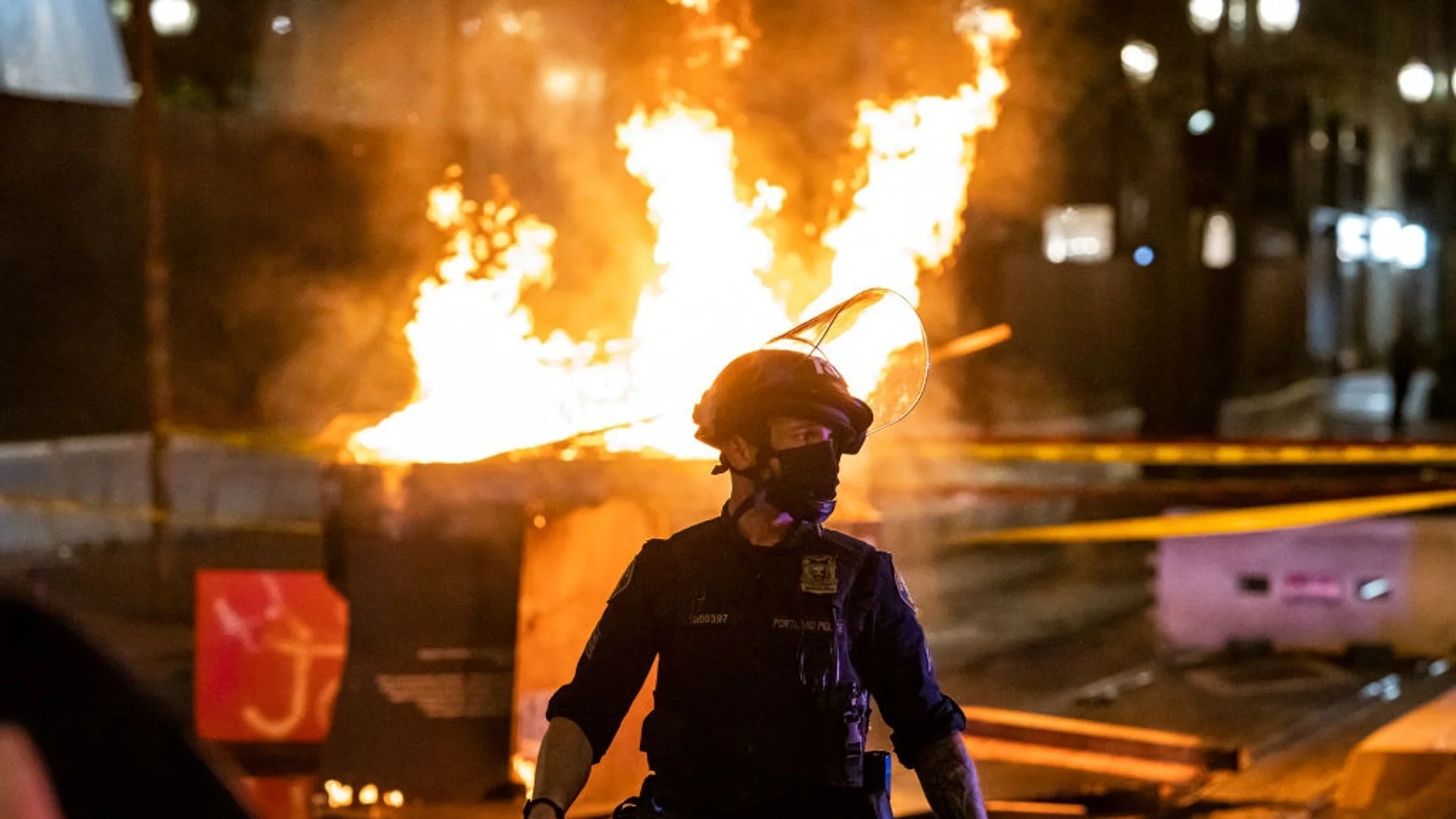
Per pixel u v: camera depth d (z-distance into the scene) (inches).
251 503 1371.8
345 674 606.2
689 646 275.3
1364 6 3410.4
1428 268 3700.8
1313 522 977.5
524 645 611.5
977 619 1093.8
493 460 608.7
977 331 1883.6
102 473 1291.8
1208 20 2148.1
